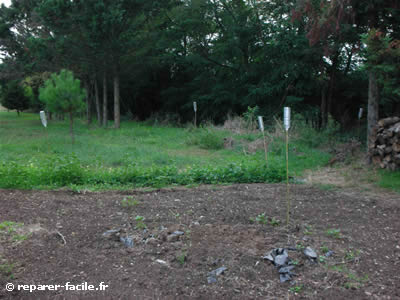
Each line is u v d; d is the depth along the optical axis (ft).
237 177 23.07
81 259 11.04
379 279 10.03
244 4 69.87
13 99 107.96
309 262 10.87
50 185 20.39
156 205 16.74
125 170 22.70
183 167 28.04
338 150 34.73
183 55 83.56
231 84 73.05
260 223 14.20
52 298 9.07
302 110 53.06
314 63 49.70
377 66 21.89
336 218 15.02
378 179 22.95
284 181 22.88
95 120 95.55
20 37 80.48
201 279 9.95
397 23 28.58
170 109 92.32
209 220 14.61
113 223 14.12
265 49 60.90
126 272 10.30
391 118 25.45
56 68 68.64
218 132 45.14
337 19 28.17
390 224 14.35
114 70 65.92
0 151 32.65
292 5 42.27
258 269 10.45
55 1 53.88
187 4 75.51
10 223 13.50
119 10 57.06
